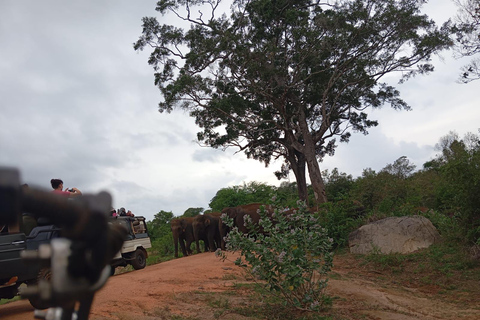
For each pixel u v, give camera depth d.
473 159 10.44
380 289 8.44
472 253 9.84
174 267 11.59
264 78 27.75
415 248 11.38
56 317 0.76
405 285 9.12
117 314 6.11
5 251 6.44
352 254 12.41
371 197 20.83
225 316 6.17
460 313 6.72
